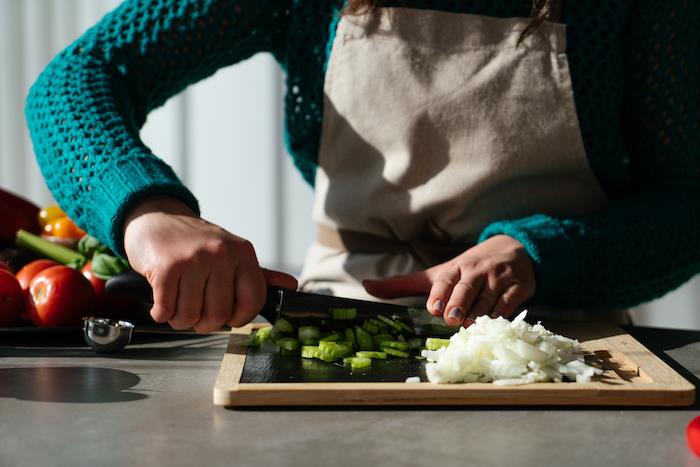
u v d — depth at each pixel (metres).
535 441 0.65
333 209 1.14
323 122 1.12
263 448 0.63
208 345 0.97
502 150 1.08
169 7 1.09
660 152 1.13
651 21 1.10
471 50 1.08
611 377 0.79
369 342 0.91
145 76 1.09
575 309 1.11
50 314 1.01
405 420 0.70
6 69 2.89
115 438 0.65
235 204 2.85
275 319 0.91
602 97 1.10
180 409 0.72
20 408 0.72
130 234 0.88
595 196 1.13
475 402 0.73
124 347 0.93
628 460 0.61
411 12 1.08
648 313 2.58
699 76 1.12
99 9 2.85
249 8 1.11
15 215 1.21
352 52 1.09
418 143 1.08
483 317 0.84
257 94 2.80
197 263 0.83
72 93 1.02
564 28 1.08
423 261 1.11
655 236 1.05
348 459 0.60
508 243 1.01
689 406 0.75
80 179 0.96
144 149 0.98
